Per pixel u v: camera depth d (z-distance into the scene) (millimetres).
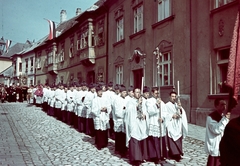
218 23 9953
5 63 56969
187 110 11297
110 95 9211
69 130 10594
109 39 19391
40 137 8898
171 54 12547
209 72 10289
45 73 35625
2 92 26844
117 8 18281
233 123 2551
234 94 2436
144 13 14859
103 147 7605
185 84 11531
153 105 6027
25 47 51812
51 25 31078
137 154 5695
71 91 12586
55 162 5863
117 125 6734
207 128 4594
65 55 28984
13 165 5512
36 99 21281
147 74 14406
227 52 9867
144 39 14820
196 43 11016
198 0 10984
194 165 5660
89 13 21578
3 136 8828
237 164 2406
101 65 20516
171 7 12633
